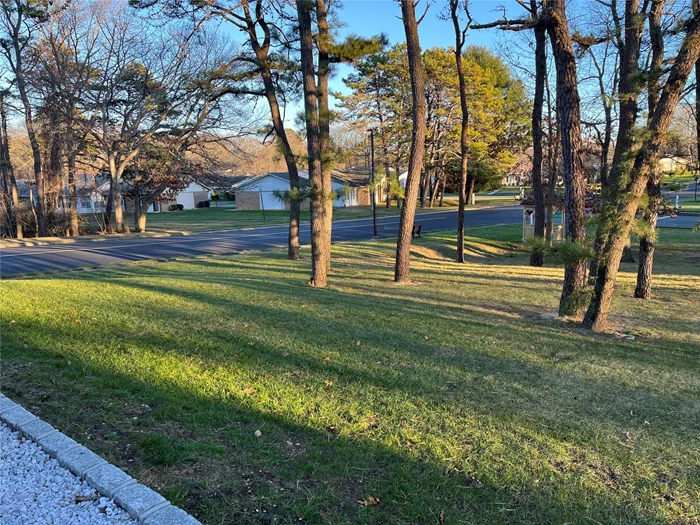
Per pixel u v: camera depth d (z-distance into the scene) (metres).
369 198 57.50
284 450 3.17
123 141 28.53
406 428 3.52
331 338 5.85
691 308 8.59
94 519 2.33
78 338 5.35
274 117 14.47
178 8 12.69
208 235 27.97
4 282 9.65
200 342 5.43
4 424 3.27
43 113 27.12
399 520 2.51
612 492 2.81
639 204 6.42
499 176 55.44
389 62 35.16
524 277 12.81
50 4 25.48
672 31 6.50
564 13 7.18
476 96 36.97
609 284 6.70
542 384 4.51
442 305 8.37
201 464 2.93
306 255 17.17
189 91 15.67
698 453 3.28
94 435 3.21
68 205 31.03
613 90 14.09
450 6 15.62
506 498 2.73
